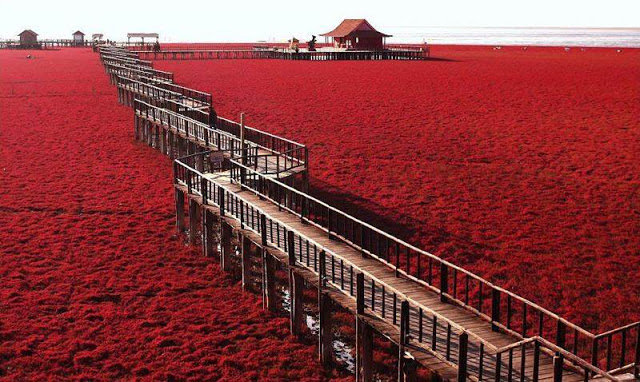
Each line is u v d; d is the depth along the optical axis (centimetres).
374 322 1445
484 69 9069
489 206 2809
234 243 2425
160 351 1691
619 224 2578
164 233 2553
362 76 8062
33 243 2428
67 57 11750
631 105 5466
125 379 1564
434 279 2077
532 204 2831
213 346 1717
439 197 2942
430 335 1408
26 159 3728
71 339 1742
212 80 7488
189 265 2259
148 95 4766
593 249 2333
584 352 1656
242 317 1883
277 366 1628
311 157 3675
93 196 3017
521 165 3497
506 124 4675
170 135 3609
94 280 2111
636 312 1873
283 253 1844
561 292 2003
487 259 2253
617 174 3288
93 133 4428
